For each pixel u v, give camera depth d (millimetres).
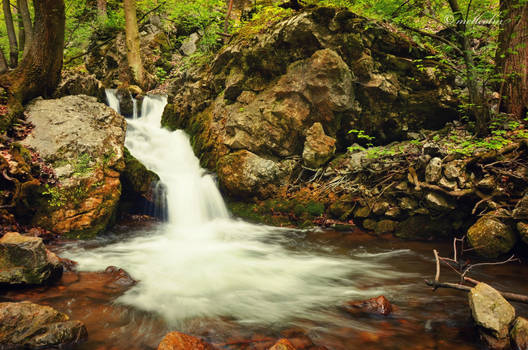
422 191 5988
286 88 7445
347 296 3793
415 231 6004
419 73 7152
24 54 8898
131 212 7473
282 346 2432
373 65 7094
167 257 5152
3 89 7102
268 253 5477
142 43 15414
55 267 3848
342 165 7492
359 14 7582
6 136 6273
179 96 10820
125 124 7910
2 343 2443
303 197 7363
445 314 3268
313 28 6867
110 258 4961
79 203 5984
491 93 7504
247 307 3494
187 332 2918
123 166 6973
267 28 7758
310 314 3334
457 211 5684
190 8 15898
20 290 3473
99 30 16188
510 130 6570
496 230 4840
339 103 7016
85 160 6438
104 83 14680
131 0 13250
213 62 9422
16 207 5324
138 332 2881
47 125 6848
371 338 2846
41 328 2555
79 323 2715
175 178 8203
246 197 7750
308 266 4855
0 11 16297
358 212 6707
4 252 3580
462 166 5621
